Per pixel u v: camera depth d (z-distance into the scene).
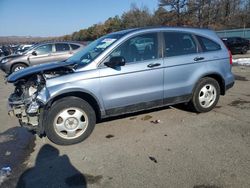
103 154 4.50
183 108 6.54
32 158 4.54
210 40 6.17
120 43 5.15
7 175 4.02
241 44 24.34
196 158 4.17
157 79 5.45
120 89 5.14
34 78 4.93
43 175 3.99
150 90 5.42
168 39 5.64
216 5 57.84
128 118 6.05
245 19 55.69
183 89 5.80
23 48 22.75
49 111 4.76
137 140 4.95
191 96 5.98
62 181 3.81
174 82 5.66
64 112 4.83
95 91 4.95
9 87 11.55
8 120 6.60
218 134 5.00
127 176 3.81
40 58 14.42
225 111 6.27
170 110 6.45
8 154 4.73
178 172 3.82
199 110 6.12
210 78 6.11
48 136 4.83
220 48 6.27
